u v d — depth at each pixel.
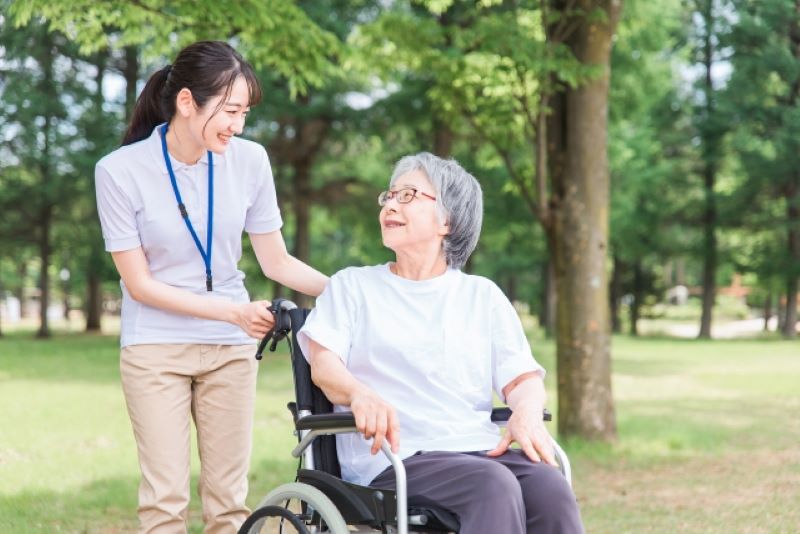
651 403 13.49
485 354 3.08
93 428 9.86
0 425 9.96
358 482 2.97
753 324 52.78
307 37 8.17
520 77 8.88
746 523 5.92
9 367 17.98
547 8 9.00
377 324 3.03
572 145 9.05
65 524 5.56
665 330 44.88
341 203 24.45
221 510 3.55
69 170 25.11
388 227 3.09
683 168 34.97
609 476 7.70
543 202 9.14
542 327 40.62
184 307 3.29
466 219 3.12
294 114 21.69
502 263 41.44
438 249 3.13
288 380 16.19
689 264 44.81
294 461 8.01
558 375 9.27
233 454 3.54
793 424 11.16
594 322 9.11
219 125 3.19
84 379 15.62
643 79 24.17
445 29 9.27
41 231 29.62
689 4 32.66
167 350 3.38
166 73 3.35
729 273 47.31
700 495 6.91
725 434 10.14
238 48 8.73
